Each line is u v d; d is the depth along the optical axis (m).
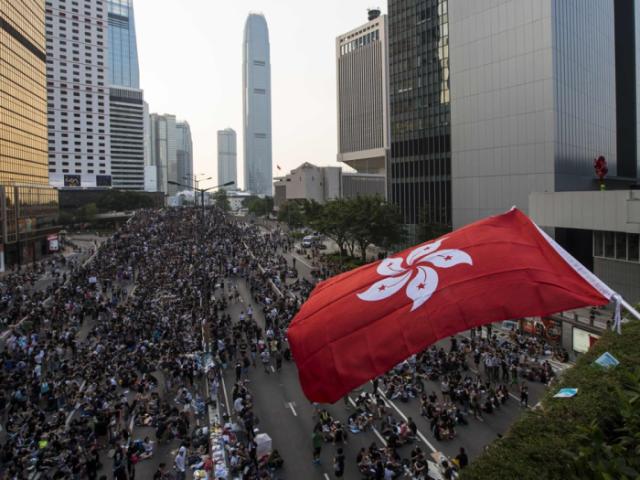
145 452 22.86
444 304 8.21
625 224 41.06
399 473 20.31
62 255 85.50
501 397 27.39
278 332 38.19
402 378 30.22
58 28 186.62
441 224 72.00
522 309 7.84
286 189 154.00
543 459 6.05
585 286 7.99
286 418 26.86
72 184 166.00
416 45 85.19
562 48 59.16
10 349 34.53
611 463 5.46
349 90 193.12
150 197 182.75
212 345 35.06
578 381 8.23
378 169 184.88
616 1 87.50
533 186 59.47
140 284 53.47
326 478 21.12
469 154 67.00
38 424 23.70
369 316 8.53
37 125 101.12
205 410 27.64
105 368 30.89
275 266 70.12
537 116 58.59
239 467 21.08
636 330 10.26
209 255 73.62
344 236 75.69
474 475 6.09
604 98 74.25
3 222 76.38
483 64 64.44
